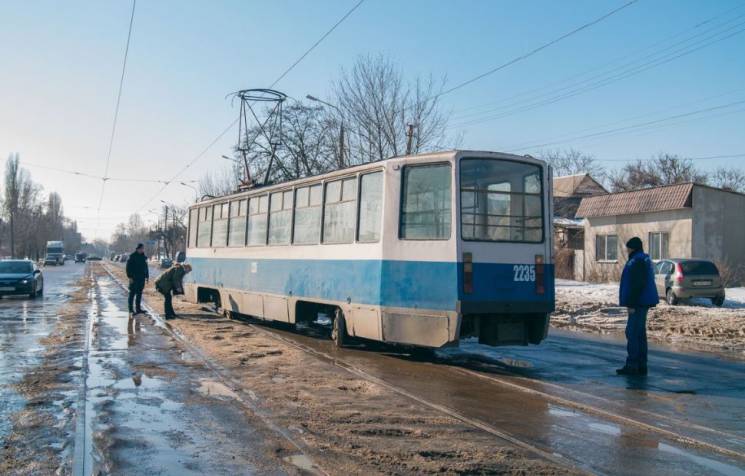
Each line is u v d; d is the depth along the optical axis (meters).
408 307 9.75
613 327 15.79
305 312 13.10
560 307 19.30
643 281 9.19
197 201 19.92
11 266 24.30
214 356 10.43
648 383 8.70
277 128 30.05
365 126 28.56
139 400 7.31
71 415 6.61
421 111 28.56
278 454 5.39
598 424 6.51
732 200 28.02
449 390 8.07
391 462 5.18
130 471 4.96
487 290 9.45
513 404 7.34
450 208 9.45
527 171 10.01
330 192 11.92
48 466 5.06
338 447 5.57
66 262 111.50
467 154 9.56
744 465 5.28
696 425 6.48
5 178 80.62
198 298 19.11
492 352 11.48
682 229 27.28
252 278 15.12
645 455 5.50
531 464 5.16
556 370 9.67
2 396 7.45
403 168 10.06
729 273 26.05
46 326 14.48
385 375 9.05
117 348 11.21
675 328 14.82
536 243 9.93
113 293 26.73
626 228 30.05
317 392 7.78
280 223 13.93
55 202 116.62
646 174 57.28
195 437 5.87
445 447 5.59
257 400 7.32
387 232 10.12
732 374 9.42
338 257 11.40
